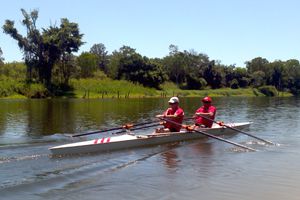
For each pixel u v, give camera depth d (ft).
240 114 111.55
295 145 52.54
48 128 68.23
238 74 414.21
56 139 53.88
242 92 378.12
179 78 385.50
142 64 326.24
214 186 31.83
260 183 32.86
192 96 320.09
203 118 61.52
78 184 31.60
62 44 257.34
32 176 33.55
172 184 32.24
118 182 32.50
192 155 44.75
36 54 255.29
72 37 258.57
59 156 41.75
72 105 144.66
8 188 30.14
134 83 311.27
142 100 204.95
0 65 279.90
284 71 446.19
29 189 30.01
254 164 39.93
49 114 98.99
